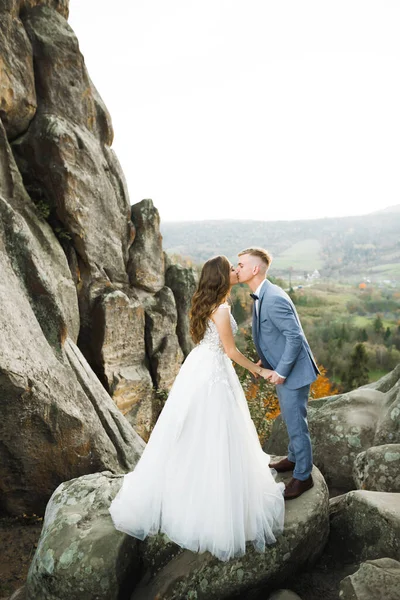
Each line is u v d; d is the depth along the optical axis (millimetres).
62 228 10180
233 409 3342
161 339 12523
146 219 12789
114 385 10906
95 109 11227
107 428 6785
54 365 6113
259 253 3490
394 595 2811
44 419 5695
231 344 3375
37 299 6422
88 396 6777
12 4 9305
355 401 6273
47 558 3299
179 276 14125
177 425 3352
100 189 10773
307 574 3564
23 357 5516
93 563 3162
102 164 11055
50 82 10180
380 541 3527
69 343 7262
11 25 9281
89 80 10922
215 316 3383
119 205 11938
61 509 3764
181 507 3250
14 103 9305
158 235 13078
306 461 3553
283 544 3266
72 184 9906
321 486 3721
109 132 11703
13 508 5906
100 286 10844
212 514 3152
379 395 6387
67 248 10289
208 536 3129
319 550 3629
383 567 3037
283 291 3453
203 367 3432
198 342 3531
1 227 6293
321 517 3508
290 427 3504
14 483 5844
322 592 3395
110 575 3143
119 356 11180
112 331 10844
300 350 3357
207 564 3154
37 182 9930
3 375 5145
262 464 3553
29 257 6387
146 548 3475
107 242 11086
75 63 10555
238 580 3139
